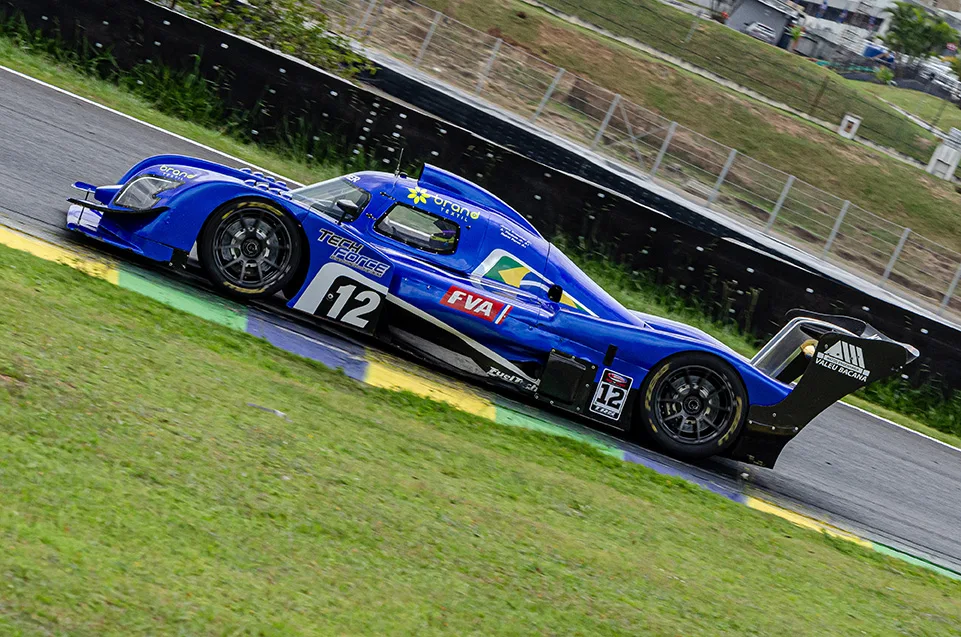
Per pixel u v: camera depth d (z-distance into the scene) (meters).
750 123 72.06
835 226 39.56
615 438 12.62
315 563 6.05
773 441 12.71
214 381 8.62
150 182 12.05
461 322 12.30
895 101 113.88
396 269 12.12
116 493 5.86
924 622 9.48
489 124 34.16
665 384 12.58
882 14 143.00
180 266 11.62
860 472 15.16
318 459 7.70
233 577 5.48
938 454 18.09
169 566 5.32
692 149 42.22
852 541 11.79
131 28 22.89
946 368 21.22
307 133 22.80
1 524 5.05
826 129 80.25
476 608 6.30
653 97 71.69
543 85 44.78
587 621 6.74
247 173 12.97
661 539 9.23
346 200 12.55
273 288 11.84
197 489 6.34
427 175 13.08
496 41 45.50
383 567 6.37
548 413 12.67
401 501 7.54
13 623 4.34
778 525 11.32
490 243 12.70
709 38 89.25
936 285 38.75
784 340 14.66
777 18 118.69
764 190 40.75
